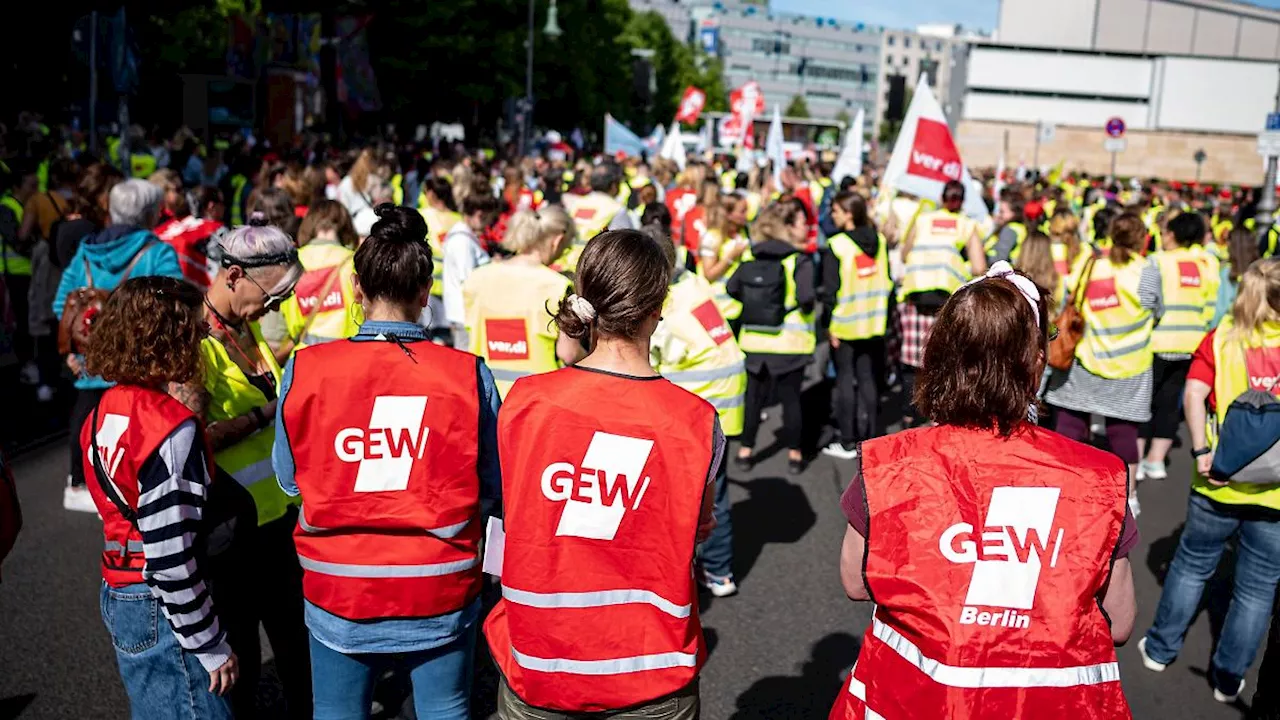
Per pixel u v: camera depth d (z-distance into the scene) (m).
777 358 7.07
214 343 3.19
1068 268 7.32
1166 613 4.51
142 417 2.59
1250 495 4.06
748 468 7.43
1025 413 2.19
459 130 39.78
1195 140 68.81
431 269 2.77
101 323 2.67
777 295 6.93
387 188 8.81
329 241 4.82
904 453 2.19
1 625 4.56
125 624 2.68
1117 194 20.44
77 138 17.55
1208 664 4.69
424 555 2.63
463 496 2.66
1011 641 2.03
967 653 2.03
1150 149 69.56
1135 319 5.86
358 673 2.72
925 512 2.12
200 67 33.56
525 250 4.39
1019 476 2.12
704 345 4.79
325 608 2.66
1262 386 3.96
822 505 6.66
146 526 2.56
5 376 9.13
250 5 33.84
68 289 5.18
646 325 2.42
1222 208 13.17
